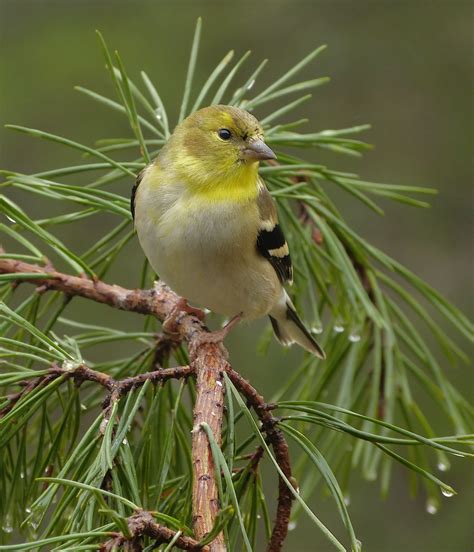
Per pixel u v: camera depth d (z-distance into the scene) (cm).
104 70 1792
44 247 1530
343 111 1861
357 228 1797
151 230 908
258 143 919
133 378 673
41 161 1722
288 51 1886
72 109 1759
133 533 520
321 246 987
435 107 1864
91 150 867
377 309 968
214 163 914
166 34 1862
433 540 1445
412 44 1889
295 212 1134
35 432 877
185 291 933
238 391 680
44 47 1831
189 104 1764
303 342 1012
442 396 945
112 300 855
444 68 1878
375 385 920
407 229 1812
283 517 678
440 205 1816
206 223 902
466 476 1470
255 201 934
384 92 1875
